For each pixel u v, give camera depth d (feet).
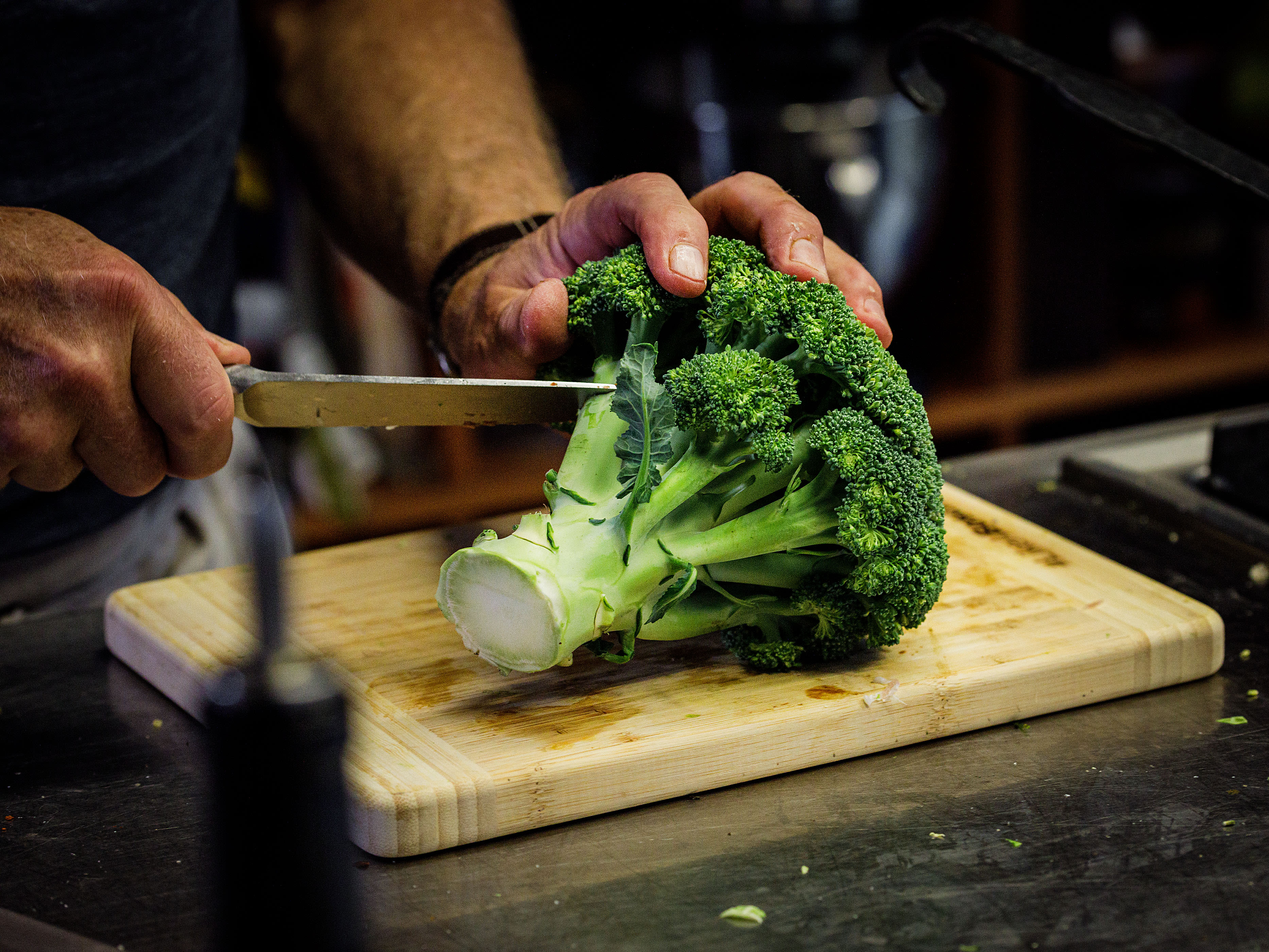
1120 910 4.15
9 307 4.97
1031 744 5.21
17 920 3.96
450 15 8.43
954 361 13.88
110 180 6.72
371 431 12.34
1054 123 13.03
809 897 4.27
